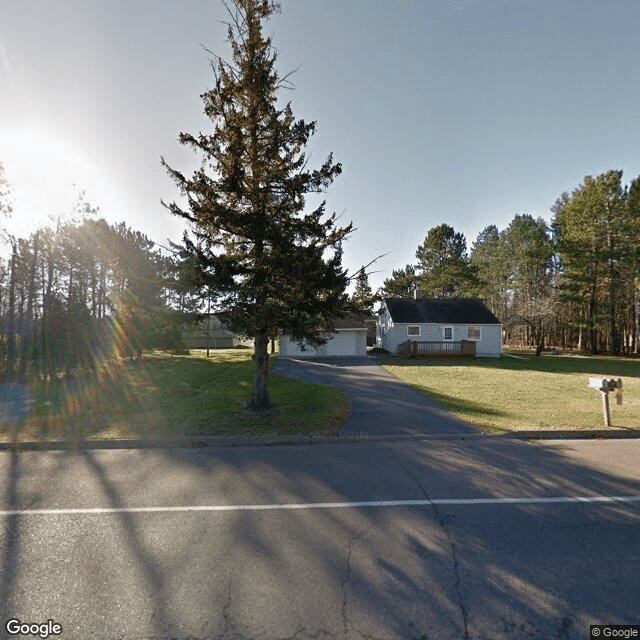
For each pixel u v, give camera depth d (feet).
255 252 29.73
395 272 186.50
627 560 10.87
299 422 27.14
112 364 77.82
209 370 67.62
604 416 27.04
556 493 15.58
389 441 23.59
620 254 103.81
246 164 29.63
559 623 8.46
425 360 85.05
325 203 30.04
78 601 9.18
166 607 8.96
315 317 28.53
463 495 15.42
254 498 15.15
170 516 13.58
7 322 89.81
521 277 143.43
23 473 18.01
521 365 75.72
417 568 10.46
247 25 29.19
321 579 9.98
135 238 97.40
